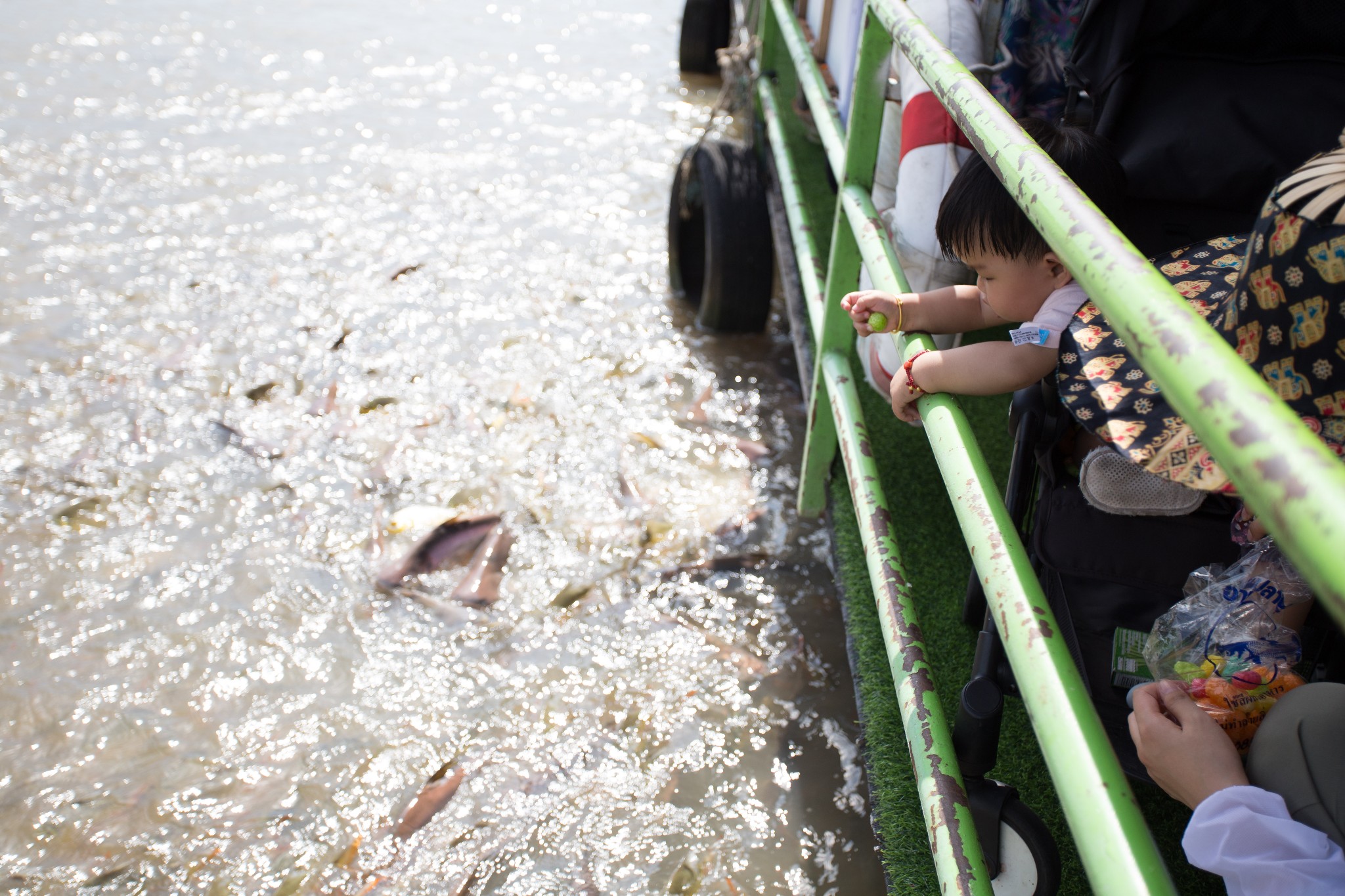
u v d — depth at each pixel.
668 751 2.10
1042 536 1.46
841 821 1.98
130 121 5.04
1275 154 1.84
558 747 2.10
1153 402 1.15
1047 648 0.98
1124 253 0.79
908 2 2.31
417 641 2.33
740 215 3.40
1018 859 1.38
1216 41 1.89
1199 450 1.08
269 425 3.00
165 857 1.88
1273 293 0.97
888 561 1.67
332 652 2.30
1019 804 1.36
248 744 2.09
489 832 1.93
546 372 3.32
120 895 1.82
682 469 2.92
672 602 2.46
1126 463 1.40
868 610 2.24
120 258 3.83
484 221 4.28
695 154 3.57
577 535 2.65
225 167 4.61
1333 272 0.90
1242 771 1.07
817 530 2.72
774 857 1.91
